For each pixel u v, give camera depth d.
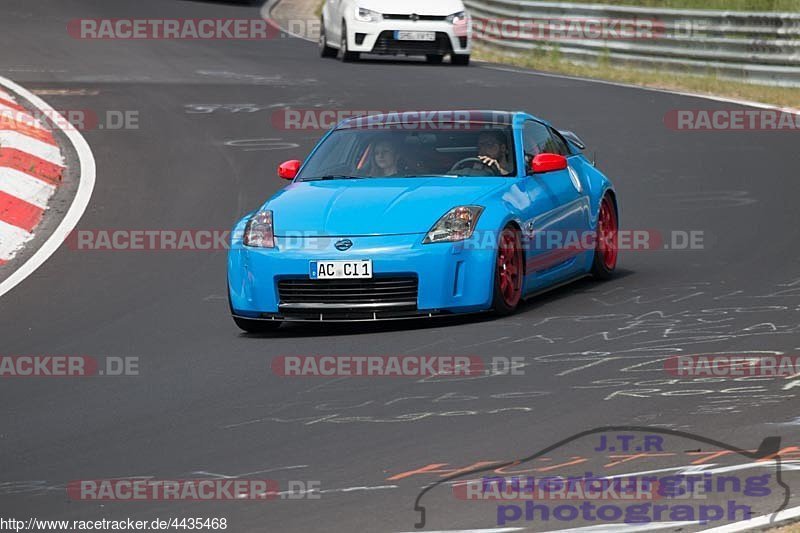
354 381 24.00
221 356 26.88
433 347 26.44
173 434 21.20
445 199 29.23
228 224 42.72
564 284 32.72
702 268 34.28
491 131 32.09
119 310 32.34
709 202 43.44
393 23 78.38
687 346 25.45
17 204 44.38
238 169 50.75
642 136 55.78
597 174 34.97
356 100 64.69
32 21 98.06
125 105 64.00
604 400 21.72
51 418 22.78
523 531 15.82
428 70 76.69
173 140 56.19
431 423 20.88
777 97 65.69
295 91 67.81
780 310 28.44
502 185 30.28
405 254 28.00
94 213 44.53
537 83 71.12
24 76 72.25
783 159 50.19
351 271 28.09
